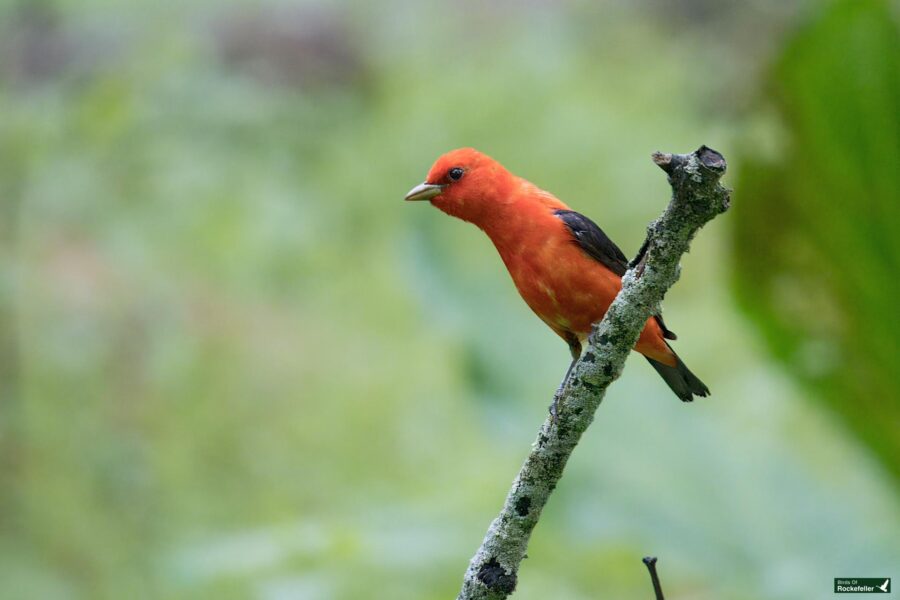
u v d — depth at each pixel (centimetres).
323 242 1723
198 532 1238
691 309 1527
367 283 1658
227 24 1986
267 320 1593
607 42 2114
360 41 2062
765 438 870
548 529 956
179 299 1555
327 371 1512
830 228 672
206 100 1717
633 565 1030
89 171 1572
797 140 666
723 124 1772
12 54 1750
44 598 1204
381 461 1383
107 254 1559
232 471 1378
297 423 1428
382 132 1898
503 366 918
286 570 909
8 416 1369
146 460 1362
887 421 700
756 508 806
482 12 2206
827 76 652
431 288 969
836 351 695
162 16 1842
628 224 1747
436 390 1463
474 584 546
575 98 1883
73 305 1495
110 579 1232
